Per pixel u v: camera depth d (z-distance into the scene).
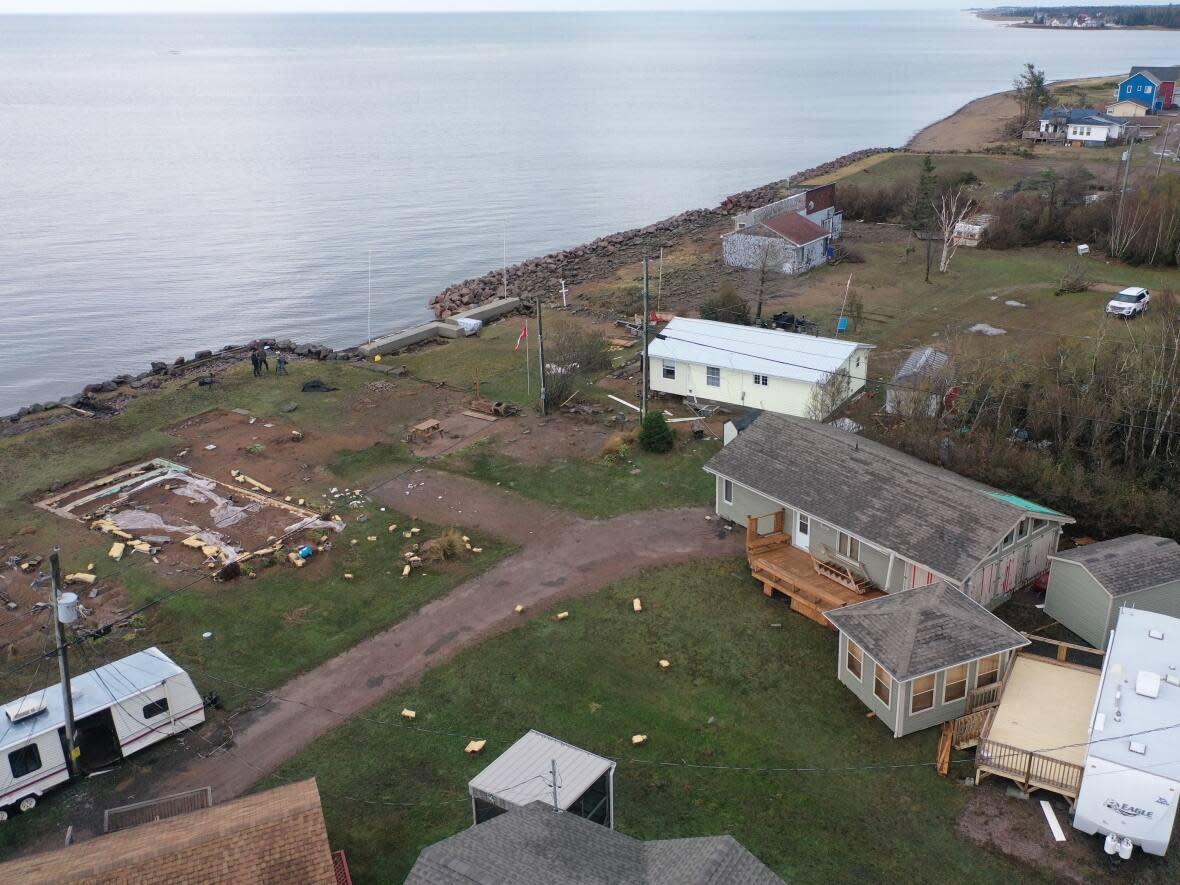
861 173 108.12
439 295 75.75
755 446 34.56
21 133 175.00
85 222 104.00
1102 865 20.38
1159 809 19.78
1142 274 67.69
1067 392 37.72
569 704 26.11
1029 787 22.23
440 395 49.06
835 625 25.94
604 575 32.25
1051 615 28.91
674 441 42.25
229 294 78.56
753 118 182.62
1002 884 20.03
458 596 31.28
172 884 17.64
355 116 197.25
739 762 23.81
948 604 25.36
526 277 76.38
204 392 49.91
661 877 16.19
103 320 72.25
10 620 30.19
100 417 47.00
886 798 22.50
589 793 19.59
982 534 27.73
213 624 30.00
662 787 23.05
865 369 47.84
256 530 35.66
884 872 20.44
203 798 22.00
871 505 30.11
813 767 23.56
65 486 39.72
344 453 42.34
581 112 196.88
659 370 47.69
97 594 31.67
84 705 23.70
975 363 42.31
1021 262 72.19
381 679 27.33
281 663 28.12
